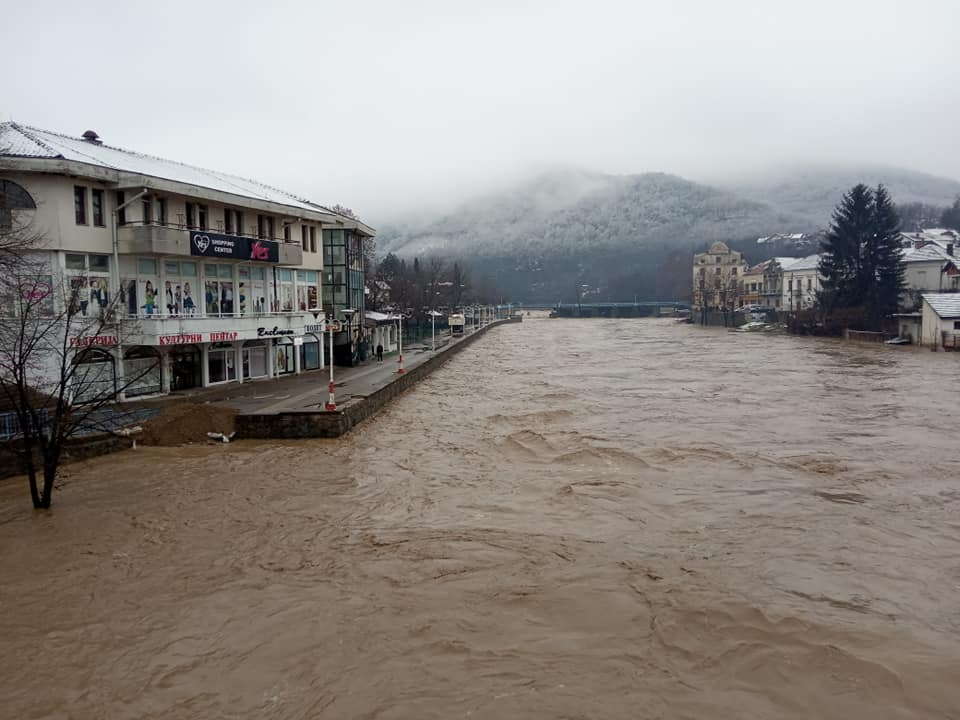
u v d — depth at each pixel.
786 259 138.12
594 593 14.01
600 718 10.21
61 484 21.70
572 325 167.75
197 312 37.34
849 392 40.81
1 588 14.57
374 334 66.06
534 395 41.22
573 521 18.30
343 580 14.81
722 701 10.62
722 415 33.28
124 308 31.27
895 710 10.44
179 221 35.84
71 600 14.03
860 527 17.69
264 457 25.47
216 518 18.77
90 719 10.37
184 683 11.22
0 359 24.09
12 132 32.72
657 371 54.12
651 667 11.50
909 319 77.38
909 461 24.17
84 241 30.86
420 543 16.80
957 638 12.35
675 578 14.70
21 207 29.44
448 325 113.12
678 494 20.50
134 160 37.75
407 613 13.32
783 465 23.66
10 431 23.08
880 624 12.80
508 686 11.01
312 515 18.97
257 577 15.02
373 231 59.41
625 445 26.72
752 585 14.36
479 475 22.86
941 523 18.02
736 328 121.88
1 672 11.54
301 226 46.88
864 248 88.38
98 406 21.42
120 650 12.18
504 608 13.47
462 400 39.81
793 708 10.48
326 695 10.84
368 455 25.78
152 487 21.56
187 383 36.81
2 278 25.95
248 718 10.34
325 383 40.06
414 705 10.55
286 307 45.47
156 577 15.06
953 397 38.56
